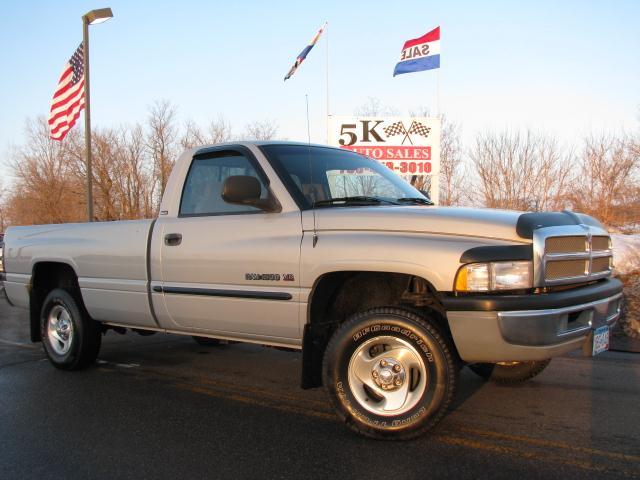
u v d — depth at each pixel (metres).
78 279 5.69
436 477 3.30
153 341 7.52
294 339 4.25
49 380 5.61
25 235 6.41
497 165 19.45
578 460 3.51
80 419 4.42
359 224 3.89
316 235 4.03
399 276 4.15
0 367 6.20
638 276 10.16
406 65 15.95
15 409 4.69
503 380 5.11
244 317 4.42
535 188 19.11
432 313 3.93
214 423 4.29
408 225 3.75
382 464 3.48
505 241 3.50
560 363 5.94
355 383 3.88
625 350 6.52
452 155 22.39
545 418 4.25
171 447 3.83
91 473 3.45
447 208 3.99
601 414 4.34
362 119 15.10
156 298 4.99
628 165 18.19
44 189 41.94
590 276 3.88
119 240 5.32
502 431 4.00
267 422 4.30
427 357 3.66
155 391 5.17
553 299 3.45
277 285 4.20
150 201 36.47
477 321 3.46
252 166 4.54
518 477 3.29
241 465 3.53
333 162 4.87
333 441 3.88
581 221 3.95
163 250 4.92
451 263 3.52
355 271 3.95
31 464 3.59
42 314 6.21
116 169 36.41
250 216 4.43
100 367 6.11
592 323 3.78
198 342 7.25
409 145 15.17
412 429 3.71
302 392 5.10
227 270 4.47
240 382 5.46
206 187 4.86
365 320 3.82
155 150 35.84
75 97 15.35
